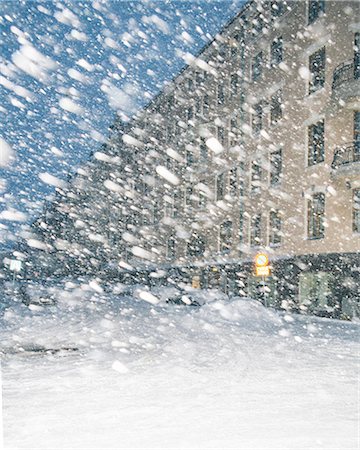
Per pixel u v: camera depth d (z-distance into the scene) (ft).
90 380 24.09
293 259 79.56
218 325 56.59
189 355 33.04
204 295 97.30
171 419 17.35
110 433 15.70
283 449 14.24
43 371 26.45
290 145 83.76
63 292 124.67
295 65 83.87
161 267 154.20
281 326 56.59
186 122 144.56
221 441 14.96
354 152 67.62
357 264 65.10
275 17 92.38
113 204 203.41
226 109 116.26
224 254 114.52
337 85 68.85
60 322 57.47
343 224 68.69
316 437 15.40
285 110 86.43
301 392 21.98
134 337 43.65
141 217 177.06
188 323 58.18
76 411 18.34
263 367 28.50
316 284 74.74
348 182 67.00
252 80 103.24
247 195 102.06
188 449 14.20
